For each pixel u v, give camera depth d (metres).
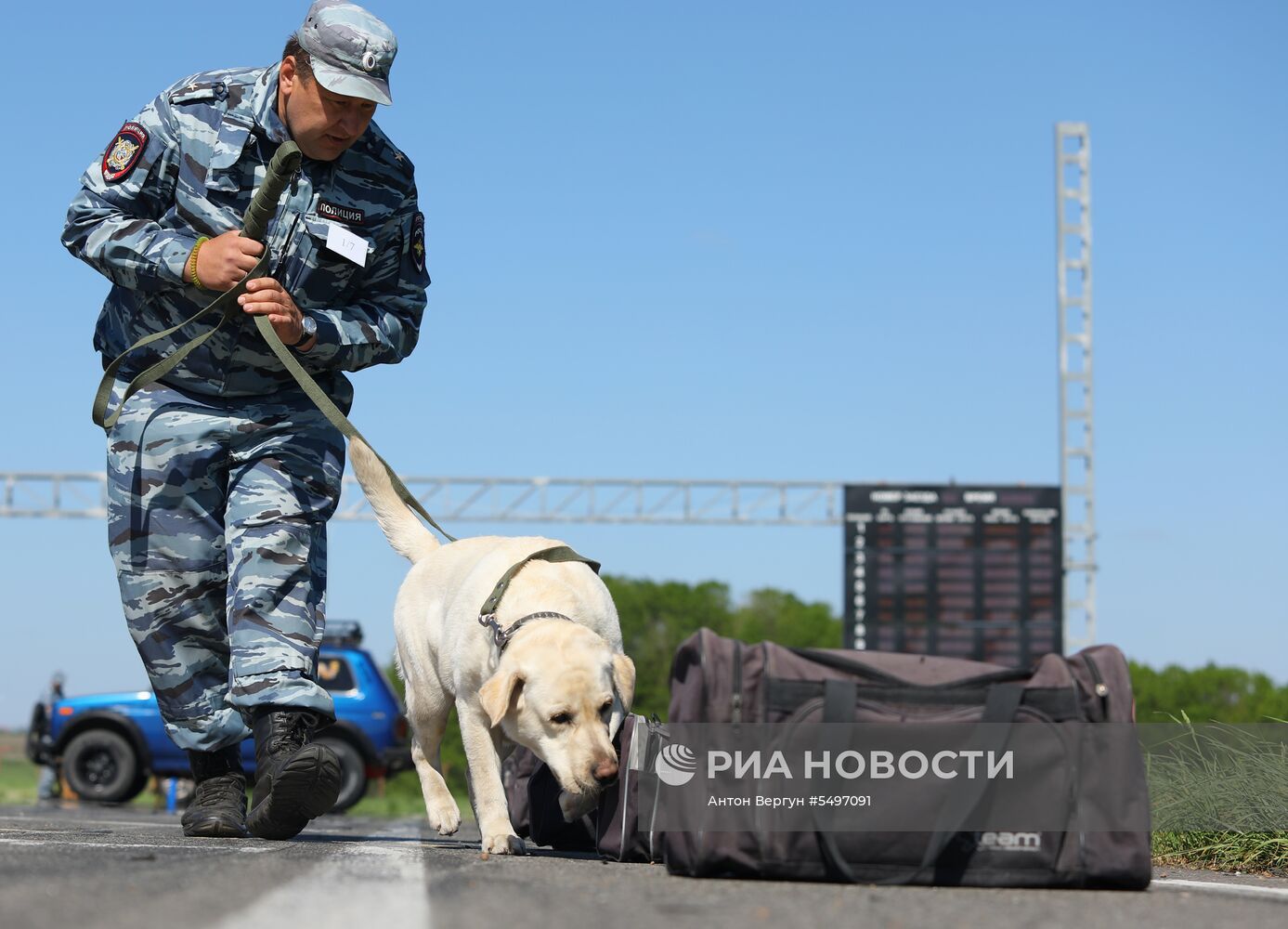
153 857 3.71
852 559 24.17
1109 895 3.51
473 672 4.71
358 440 5.25
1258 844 4.98
